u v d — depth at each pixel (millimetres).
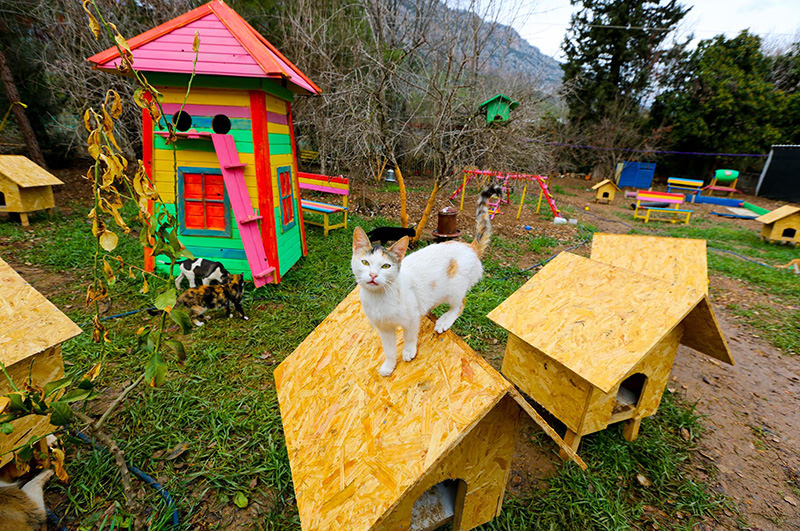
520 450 2773
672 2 21094
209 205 4781
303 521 1557
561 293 2820
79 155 11328
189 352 3510
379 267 1681
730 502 2449
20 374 1901
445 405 1626
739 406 3422
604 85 21406
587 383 2350
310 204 7680
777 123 18375
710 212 13594
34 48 9523
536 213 11211
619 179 20422
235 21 4730
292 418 2102
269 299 4605
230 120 4547
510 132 7051
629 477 2586
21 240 5980
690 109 19812
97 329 1767
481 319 4402
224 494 2254
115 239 1624
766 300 5801
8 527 1794
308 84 5445
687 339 2779
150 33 4395
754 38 19297
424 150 8125
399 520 1598
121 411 2791
